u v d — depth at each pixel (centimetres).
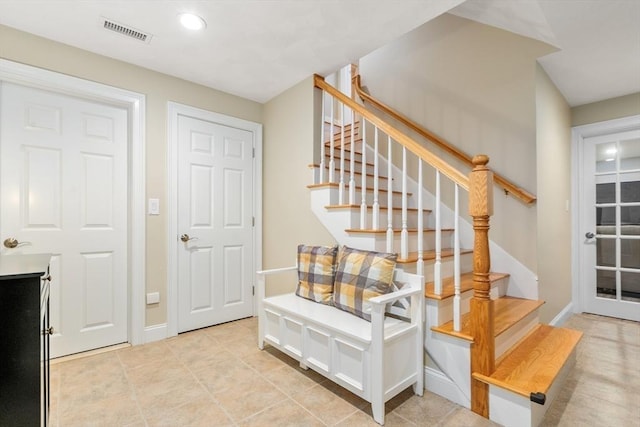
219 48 231
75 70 226
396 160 326
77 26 203
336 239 244
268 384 190
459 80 282
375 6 187
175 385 189
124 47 228
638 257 302
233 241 308
